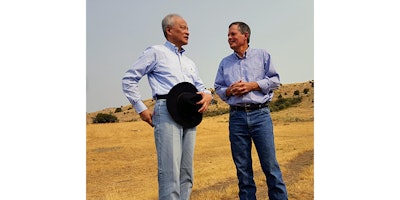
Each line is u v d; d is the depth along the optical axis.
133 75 3.33
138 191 4.27
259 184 4.30
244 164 3.75
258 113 3.68
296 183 4.34
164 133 3.35
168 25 3.46
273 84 3.72
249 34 3.82
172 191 3.34
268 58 3.77
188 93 3.42
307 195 4.32
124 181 4.25
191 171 3.52
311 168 4.34
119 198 4.23
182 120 3.37
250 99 3.65
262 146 3.69
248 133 3.73
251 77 3.77
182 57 3.54
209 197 4.33
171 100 3.34
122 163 4.25
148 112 3.39
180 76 3.43
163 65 3.39
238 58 3.83
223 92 3.79
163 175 3.36
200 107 3.47
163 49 3.43
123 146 4.26
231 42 3.77
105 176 4.21
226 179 4.37
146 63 3.35
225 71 3.85
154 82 3.42
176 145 3.36
